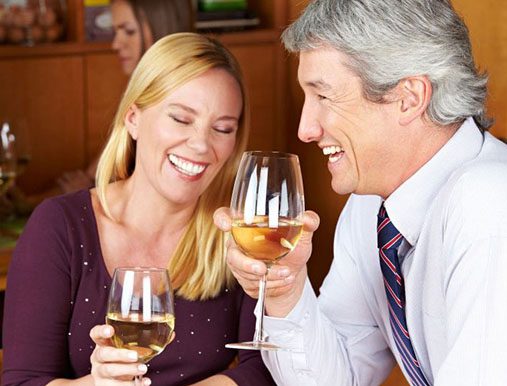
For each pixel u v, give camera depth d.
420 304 1.84
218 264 2.17
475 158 1.78
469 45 1.79
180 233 2.20
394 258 1.84
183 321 2.16
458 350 1.58
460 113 1.76
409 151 1.77
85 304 2.12
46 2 4.50
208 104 2.11
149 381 1.72
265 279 1.77
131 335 1.67
